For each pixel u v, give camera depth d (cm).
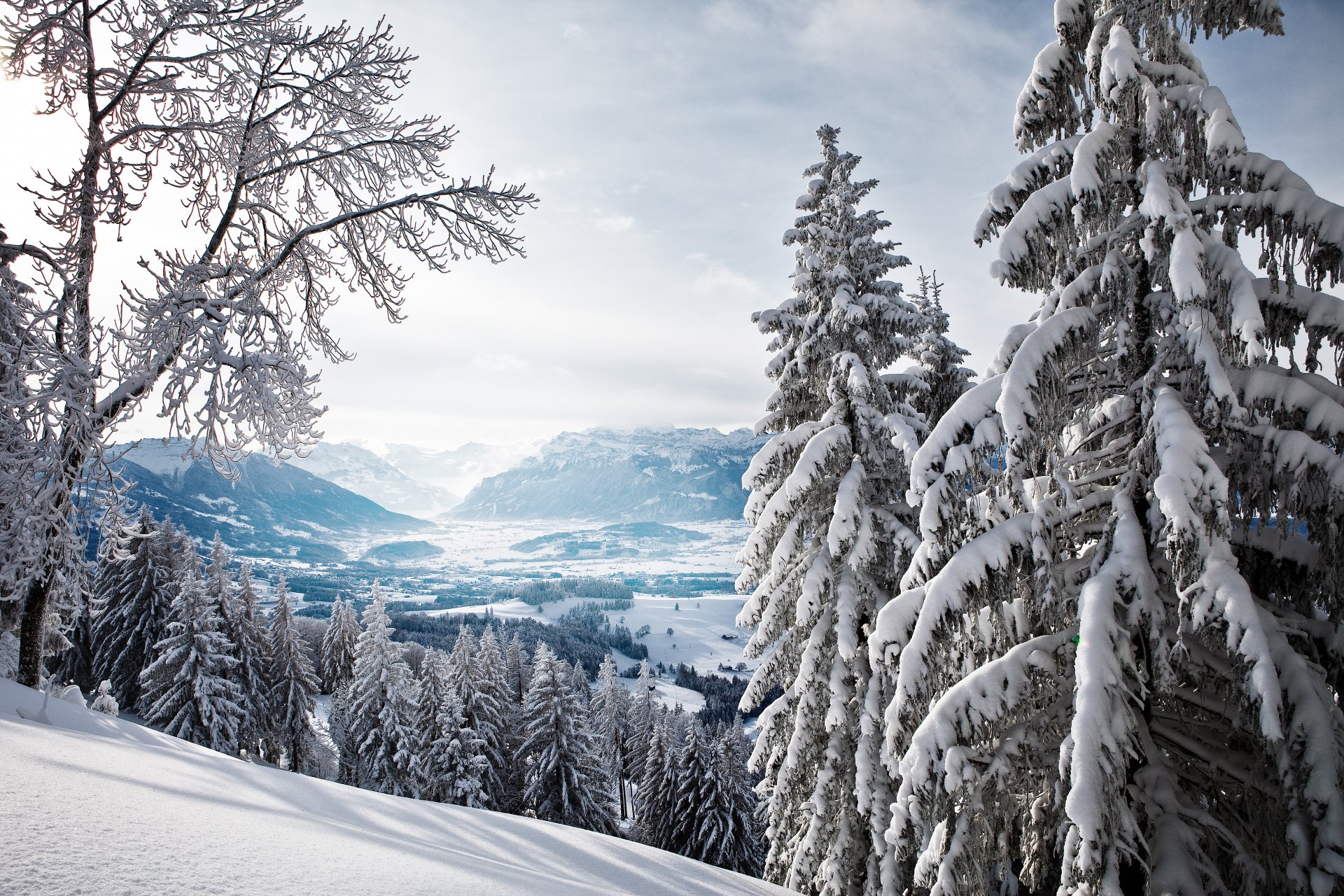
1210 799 642
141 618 3766
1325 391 594
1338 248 553
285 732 4172
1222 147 584
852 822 1024
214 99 1066
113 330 805
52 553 865
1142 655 603
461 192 1018
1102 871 483
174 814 331
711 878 689
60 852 234
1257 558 641
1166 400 579
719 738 3653
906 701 614
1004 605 688
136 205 954
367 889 281
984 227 730
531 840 632
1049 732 629
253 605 4300
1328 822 472
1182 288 554
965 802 584
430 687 3525
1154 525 571
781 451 1152
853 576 1071
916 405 1345
